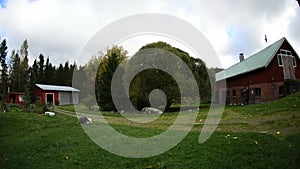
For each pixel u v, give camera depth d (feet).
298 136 18.37
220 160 15.92
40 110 48.73
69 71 144.87
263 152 16.38
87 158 18.06
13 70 136.98
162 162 16.48
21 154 18.97
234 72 81.25
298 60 72.28
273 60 66.85
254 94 69.36
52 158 18.19
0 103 63.16
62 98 95.14
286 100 46.39
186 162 16.17
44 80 148.25
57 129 29.66
